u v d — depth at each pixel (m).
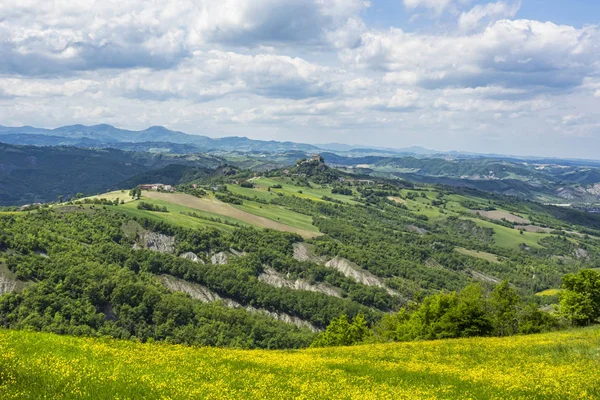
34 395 15.92
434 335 67.06
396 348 47.22
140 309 147.12
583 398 23.70
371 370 32.22
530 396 24.20
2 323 128.38
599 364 33.69
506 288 79.06
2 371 17.88
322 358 37.56
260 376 25.78
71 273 152.38
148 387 19.06
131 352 27.66
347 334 87.38
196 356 30.09
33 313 130.12
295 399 21.09
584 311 72.62
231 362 29.47
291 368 30.03
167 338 138.12
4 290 143.25
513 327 77.44
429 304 76.38
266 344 149.38
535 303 77.12
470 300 67.69
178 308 152.00
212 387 20.83
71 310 136.75
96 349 26.52
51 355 22.75
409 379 29.31
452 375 30.97
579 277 74.25
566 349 40.62
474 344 47.72
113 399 16.62
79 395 16.55
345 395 22.69
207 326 146.88
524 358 38.56
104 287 151.00
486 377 30.20
